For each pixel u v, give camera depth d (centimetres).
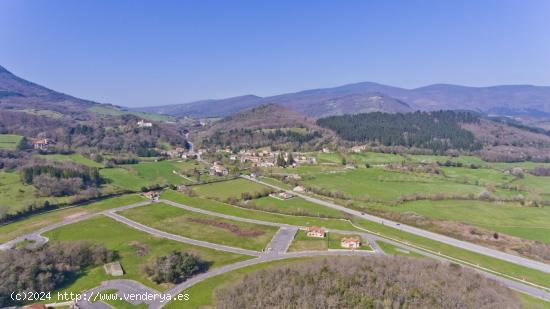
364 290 9188
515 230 15538
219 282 10712
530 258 13075
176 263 11162
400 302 8850
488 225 16150
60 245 12081
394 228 15900
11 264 10294
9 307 9244
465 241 14575
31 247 12075
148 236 14675
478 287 9856
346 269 10362
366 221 16725
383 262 10994
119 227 15688
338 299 8794
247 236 14788
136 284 10569
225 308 8744
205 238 14550
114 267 11512
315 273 10062
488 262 12569
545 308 9650
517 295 10306
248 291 9356
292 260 12356
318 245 13775
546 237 14775
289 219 17075
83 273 11238
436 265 11100
